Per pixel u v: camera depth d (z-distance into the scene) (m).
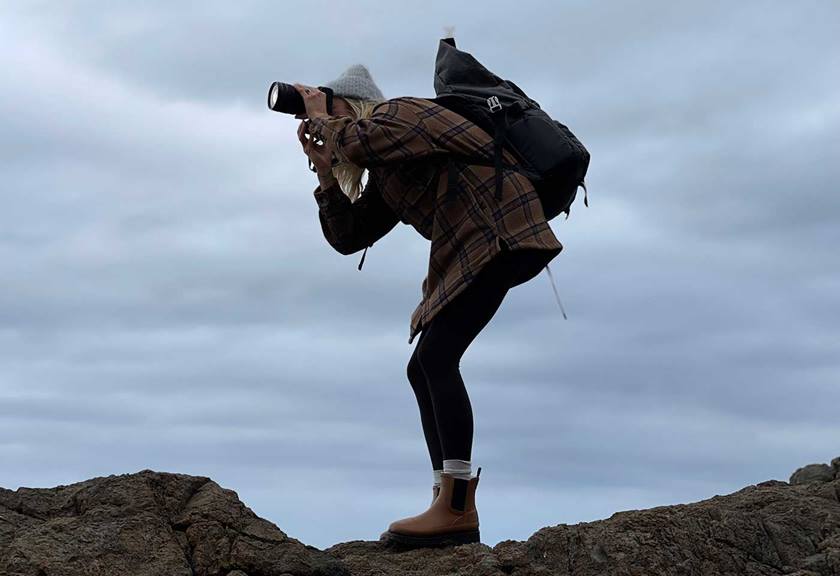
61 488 4.30
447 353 4.29
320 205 4.71
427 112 4.30
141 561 3.82
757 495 4.80
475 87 4.50
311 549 4.12
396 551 4.37
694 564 4.18
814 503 4.64
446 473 4.32
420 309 4.53
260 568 3.87
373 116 4.32
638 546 4.18
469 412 4.32
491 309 4.31
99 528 3.89
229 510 4.05
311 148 4.59
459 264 4.25
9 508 4.10
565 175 4.35
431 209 4.41
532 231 4.24
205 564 3.88
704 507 4.51
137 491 4.09
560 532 4.30
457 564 4.13
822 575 4.22
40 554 3.72
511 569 4.08
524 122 4.38
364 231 4.80
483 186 4.27
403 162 4.29
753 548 4.31
